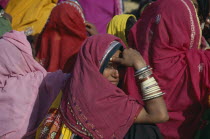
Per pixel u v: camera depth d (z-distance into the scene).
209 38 14.94
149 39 12.13
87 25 16.38
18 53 11.66
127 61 9.89
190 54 11.76
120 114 9.66
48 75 11.36
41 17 18.84
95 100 9.56
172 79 11.59
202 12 14.10
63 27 15.27
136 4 40.50
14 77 11.52
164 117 9.66
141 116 9.77
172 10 11.95
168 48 11.84
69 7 15.30
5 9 19.83
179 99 11.60
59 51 15.41
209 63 11.51
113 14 22.16
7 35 11.91
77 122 9.69
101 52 9.80
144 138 10.36
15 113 11.02
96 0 21.62
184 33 11.92
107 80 9.68
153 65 11.88
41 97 11.24
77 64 9.91
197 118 11.63
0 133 11.01
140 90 9.86
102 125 9.62
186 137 11.74
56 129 10.00
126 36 15.95
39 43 15.82
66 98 9.99
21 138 11.05
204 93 11.55
